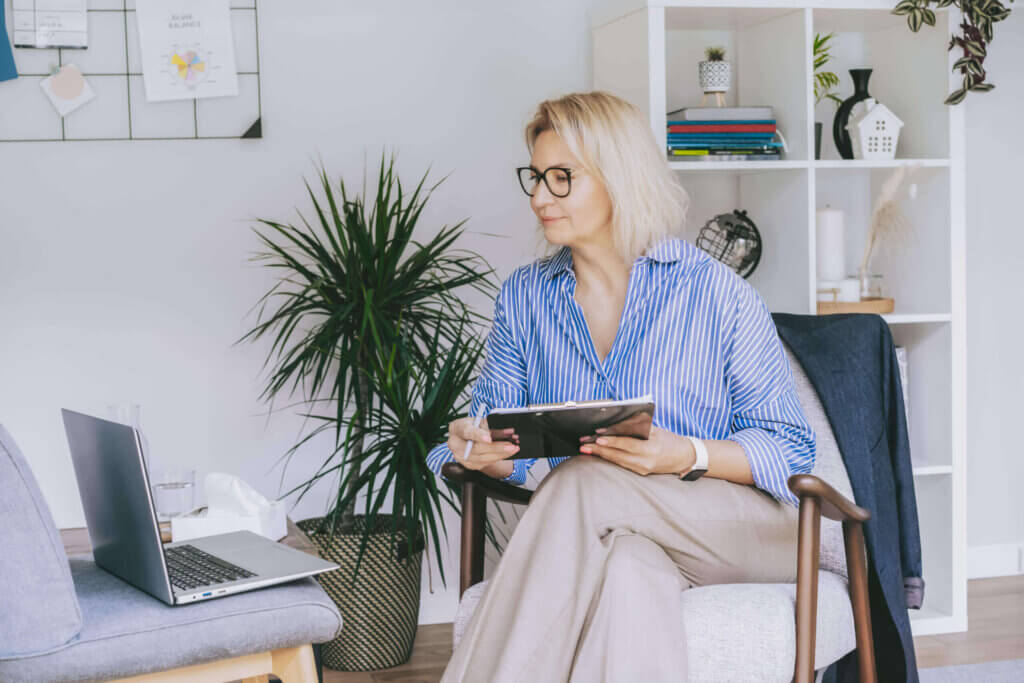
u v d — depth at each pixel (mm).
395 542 2584
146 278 2836
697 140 2682
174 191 2832
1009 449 3291
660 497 1668
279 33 2850
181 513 2057
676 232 1948
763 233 2924
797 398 1876
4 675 1385
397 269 2736
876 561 1950
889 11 2734
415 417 2543
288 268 2885
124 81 2791
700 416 1829
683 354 1815
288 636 1512
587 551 1564
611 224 1834
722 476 1731
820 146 2979
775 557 1724
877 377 2180
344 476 2936
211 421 2883
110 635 1427
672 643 1501
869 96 2889
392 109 2926
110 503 1593
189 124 2824
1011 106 3246
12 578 1372
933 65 2824
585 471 1674
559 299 1903
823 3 2674
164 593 1502
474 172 2980
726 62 2785
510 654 1510
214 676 1521
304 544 1893
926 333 2902
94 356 2824
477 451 1742
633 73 2707
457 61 2953
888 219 3000
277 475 2920
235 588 1535
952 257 2795
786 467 1734
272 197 2875
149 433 2855
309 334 2691
